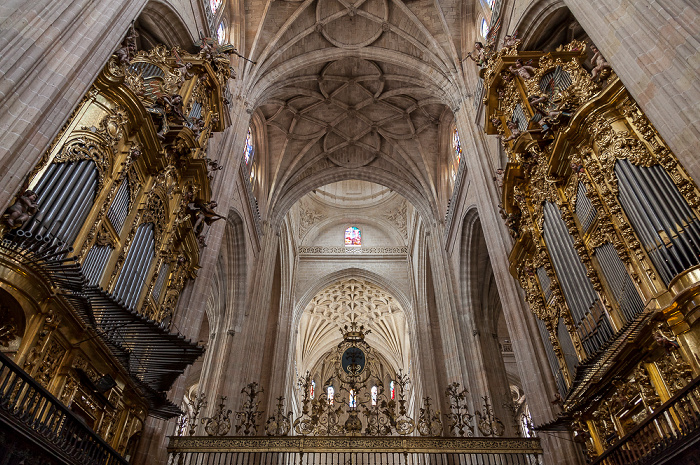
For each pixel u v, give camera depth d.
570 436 9.78
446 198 25.16
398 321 40.78
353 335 12.50
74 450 6.38
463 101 18.12
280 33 20.47
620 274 7.50
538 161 10.08
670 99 6.03
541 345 11.63
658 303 6.53
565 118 9.24
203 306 13.19
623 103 8.10
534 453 9.68
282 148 26.91
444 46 20.16
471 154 16.72
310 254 35.50
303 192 28.64
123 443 8.50
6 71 5.55
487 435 10.19
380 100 25.50
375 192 37.66
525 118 11.31
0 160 5.20
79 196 6.80
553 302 9.97
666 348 6.20
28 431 5.00
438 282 23.67
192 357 8.47
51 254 5.63
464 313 20.30
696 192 6.43
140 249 8.81
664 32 6.36
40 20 6.16
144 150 8.91
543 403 10.62
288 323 30.12
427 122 25.98
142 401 9.13
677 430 5.45
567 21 12.68
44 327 6.28
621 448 6.95
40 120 5.77
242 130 17.81
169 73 10.95
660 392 6.45
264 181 26.16
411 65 21.56
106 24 7.15
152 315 9.34
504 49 12.22
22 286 5.87
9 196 5.27
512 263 11.98
